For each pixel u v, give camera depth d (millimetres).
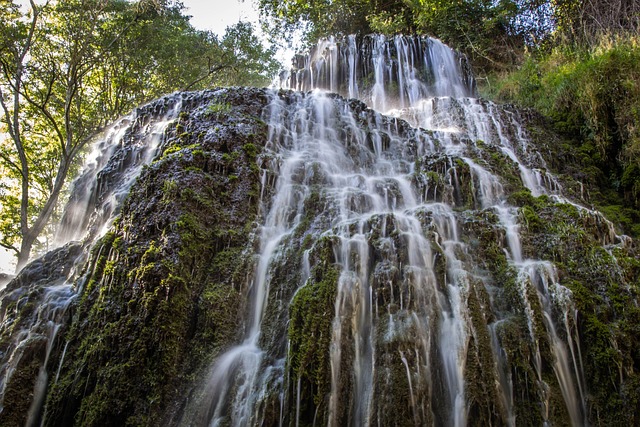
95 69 16562
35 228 12094
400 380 3828
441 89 12805
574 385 4227
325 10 18703
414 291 4438
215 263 5078
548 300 4676
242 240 5395
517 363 4113
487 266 5152
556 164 8203
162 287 4508
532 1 15570
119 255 4984
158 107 8625
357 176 6621
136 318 4406
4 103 13641
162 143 7031
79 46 14461
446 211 5805
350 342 4164
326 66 13953
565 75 9812
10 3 13047
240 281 4945
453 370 4078
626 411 3977
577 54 10680
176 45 17516
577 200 7227
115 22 15477
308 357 3992
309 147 7426
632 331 4438
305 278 4863
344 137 7844
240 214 5684
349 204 5812
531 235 5590
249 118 7191
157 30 16875
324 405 3783
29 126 15828
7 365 4457
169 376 4195
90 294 4859
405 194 6328
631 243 5805
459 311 4410
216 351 4434
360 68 13617
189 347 4449
